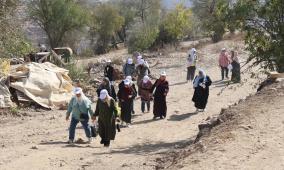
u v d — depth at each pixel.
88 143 16.09
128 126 18.28
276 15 13.60
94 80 29.88
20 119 21.33
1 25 26.28
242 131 10.59
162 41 56.50
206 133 12.27
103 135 15.35
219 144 9.92
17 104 23.41
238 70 24.86
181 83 29.39
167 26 55.06
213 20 14.70
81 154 14.22
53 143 16.28
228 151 9.36
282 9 13.58
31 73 24.61
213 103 22.19
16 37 27.39
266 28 13.99
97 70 36.78
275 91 13.90
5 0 26.25
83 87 27.14
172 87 27.94
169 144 15.07
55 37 59.88
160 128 17.84
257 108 12.52
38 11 58.19
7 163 13.41
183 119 19.31
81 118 15.96
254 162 8.66
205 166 8.68
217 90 25.55
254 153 9.14
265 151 9.21
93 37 72.12
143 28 56.19
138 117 20.17
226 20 14.23
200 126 13.14
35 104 23.70
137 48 54.47
